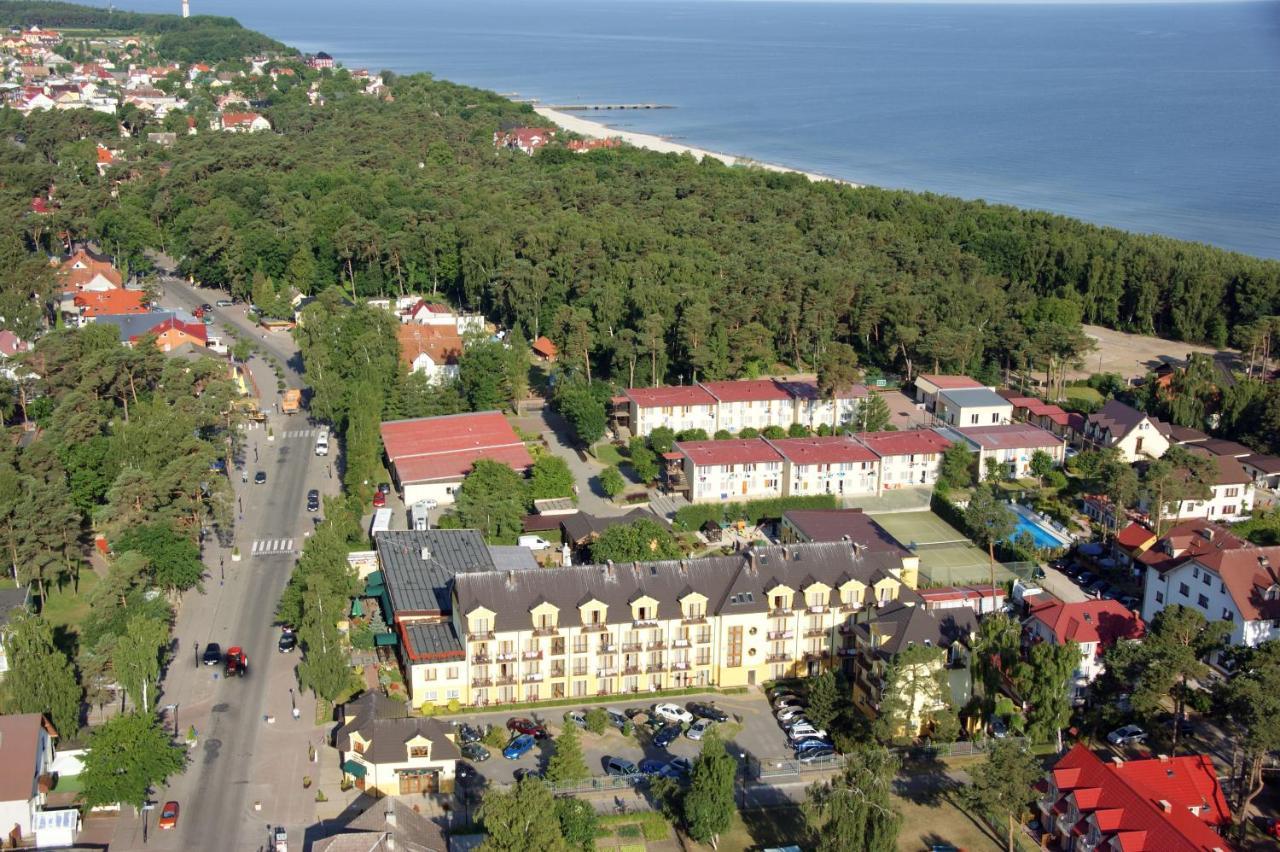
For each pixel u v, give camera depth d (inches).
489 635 6038.4
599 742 5797.2
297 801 5280.5
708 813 4958.2
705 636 6318.9
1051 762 5629.9
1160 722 5944.9
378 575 7111.2
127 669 5679.1
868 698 6077.8
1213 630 5954.7
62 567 7106.3
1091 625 6333.7
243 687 6181.1
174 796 5290.4
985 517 7386.8
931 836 5132.9
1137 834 4630.9
